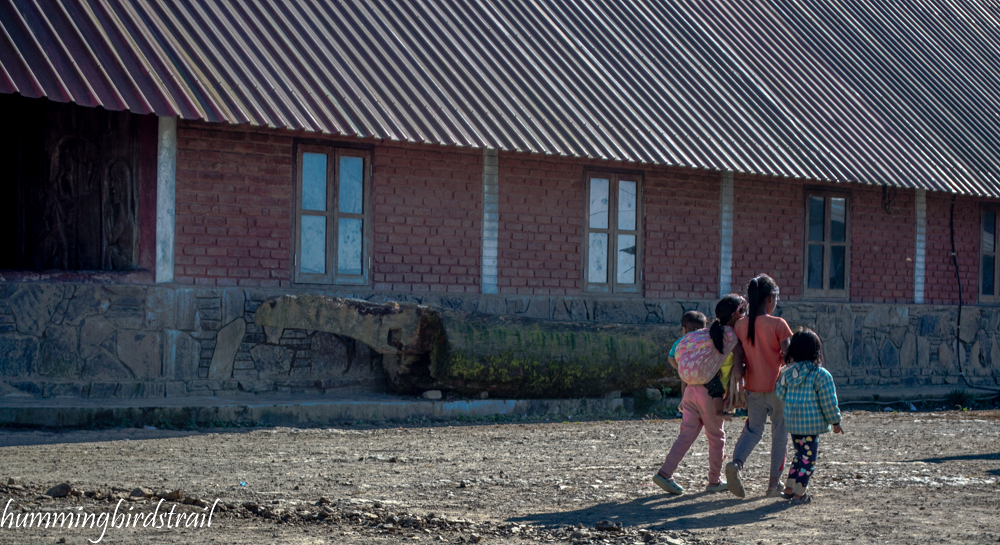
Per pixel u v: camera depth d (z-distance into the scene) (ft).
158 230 34.94
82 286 33.65
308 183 38.32
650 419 38.14
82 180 36.04
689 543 16.21
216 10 38.27
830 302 50.72
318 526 16.84
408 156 40.14
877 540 16.65
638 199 45.62
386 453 26.66
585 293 44.16
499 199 42.14
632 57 48.03
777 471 21.47
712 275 47.24
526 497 20.62
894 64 58.03
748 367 21.75
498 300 41.68
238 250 36.60
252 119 33.99
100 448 25.86
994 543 16.47
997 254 57.31
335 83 37.73
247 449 26.58
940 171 50.37
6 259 37.50
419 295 40.06
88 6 34.78
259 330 36.60
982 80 60.75
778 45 54.65
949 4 68.69
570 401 38.91
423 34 42.98
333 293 38.29
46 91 30.42
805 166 45.85
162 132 35.04
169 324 34.94
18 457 23.80
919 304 53.98
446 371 35.94
